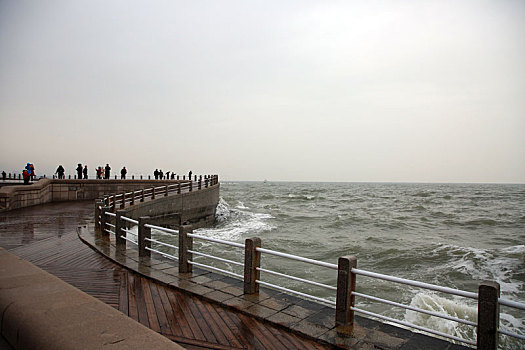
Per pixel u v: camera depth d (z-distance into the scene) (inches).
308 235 911.7
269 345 171.0
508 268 567.5
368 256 667.4
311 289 435.5
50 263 331.9
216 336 179.3
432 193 3878.0
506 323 351.3
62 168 1198.3
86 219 644.7
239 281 267.6
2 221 615.2
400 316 366.3
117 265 323.9
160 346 92.1
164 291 249.3
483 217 1382.9
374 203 2241.6
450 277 528.7
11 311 106.8
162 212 845.8
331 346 169.8
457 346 165.9
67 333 94.3
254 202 2214.6
